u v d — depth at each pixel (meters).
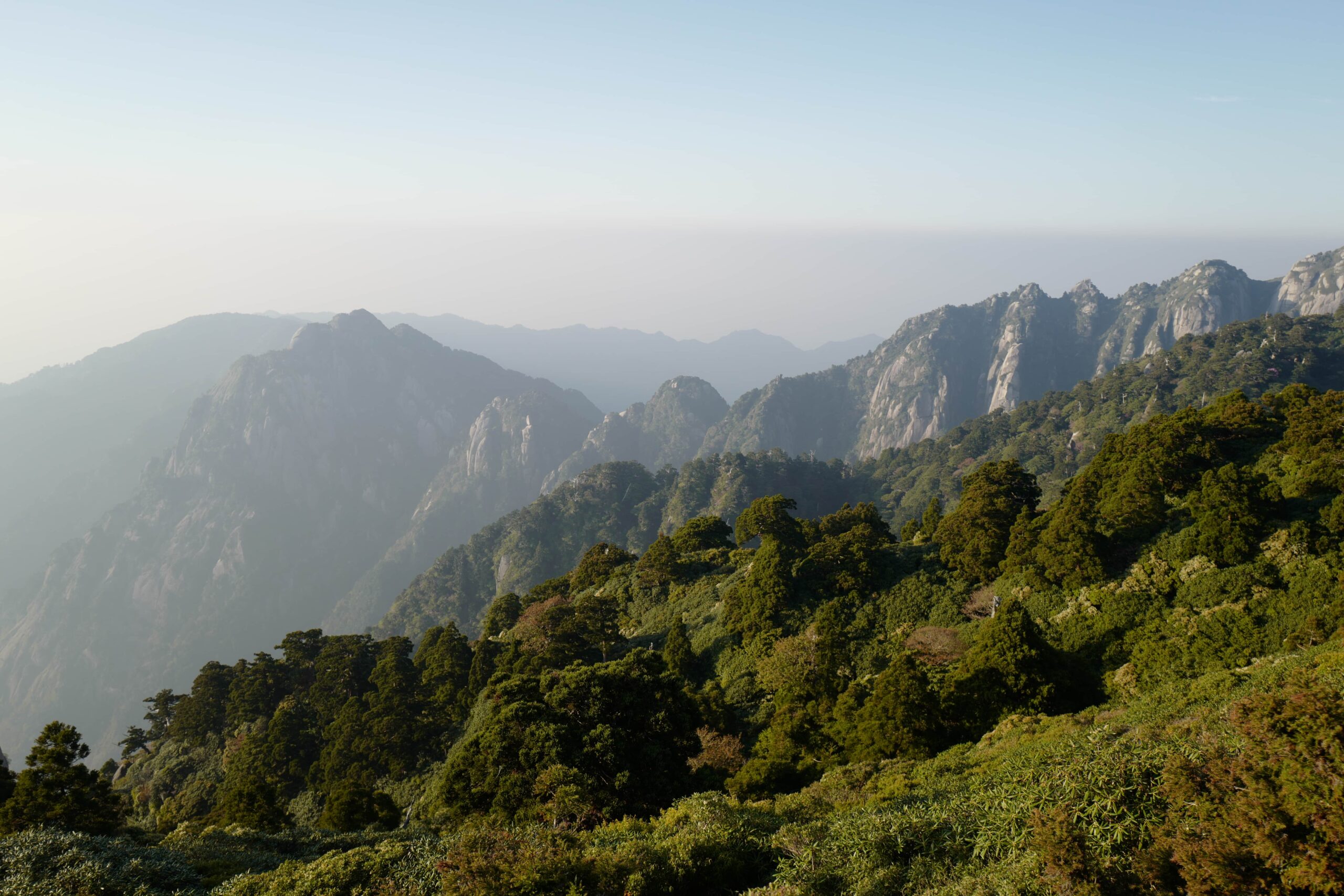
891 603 53.25
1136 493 47.72
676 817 21.98
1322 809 10.20
